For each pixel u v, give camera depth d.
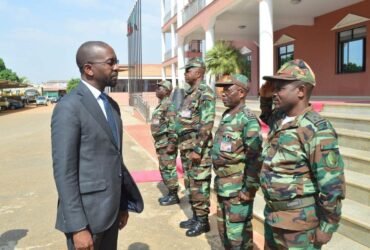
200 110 4.12
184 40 18.72
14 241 4.22
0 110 41.09
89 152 2.20
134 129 16.27
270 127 2.43
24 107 48.50
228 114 3.18
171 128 5.23
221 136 3.13
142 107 20.78
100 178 2.23
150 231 4.40
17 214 5.17
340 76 12.48
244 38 17.62
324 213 2.07
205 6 13.77
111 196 2.29
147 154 10.02
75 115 2.13
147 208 5.26
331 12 12.69
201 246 3.93
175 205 5.38
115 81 2.37
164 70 29.38
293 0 11.21
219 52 14.02
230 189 3.07
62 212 2.14
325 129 2.05
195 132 4.37
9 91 56.53
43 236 4.36
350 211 3.57
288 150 2.16
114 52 2.35
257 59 18.88
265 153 2.36
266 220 2.38
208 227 4.31
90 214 2.19
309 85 2.16
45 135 15.50
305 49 14.26
